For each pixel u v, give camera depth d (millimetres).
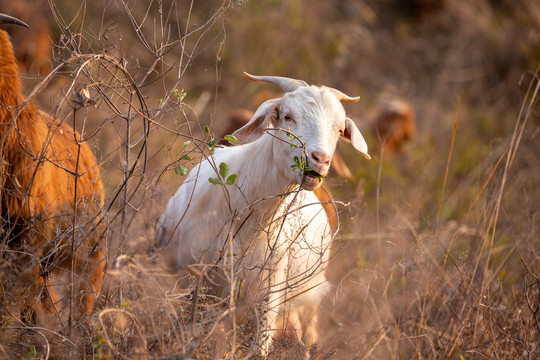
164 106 7598
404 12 24719
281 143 7770
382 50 22531
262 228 7656
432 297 8734
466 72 21047
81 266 7922
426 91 20609
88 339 6543
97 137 8797
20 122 7297
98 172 8555
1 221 7156
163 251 7488
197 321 6871
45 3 14047
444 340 8336
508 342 8203
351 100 8125
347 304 9211
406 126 16219
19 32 12695
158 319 6410
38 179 7402
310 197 8914
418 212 11117
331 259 9180
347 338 8258
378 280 9344
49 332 6734
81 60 6820
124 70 6922
